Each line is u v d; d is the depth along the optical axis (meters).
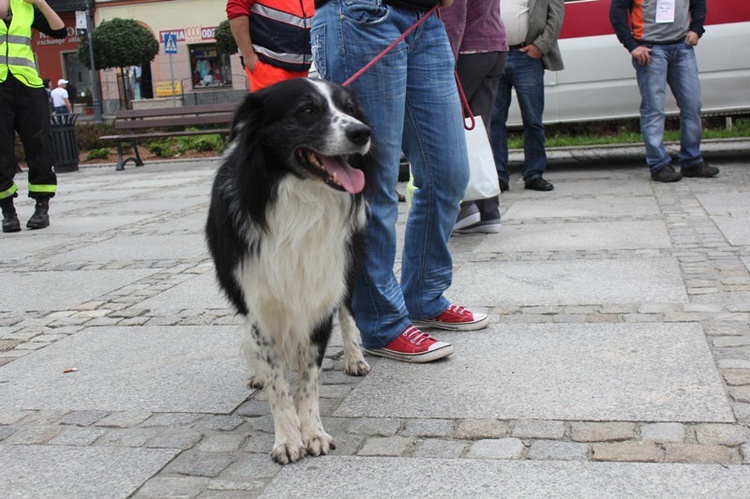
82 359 3.94
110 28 28.70
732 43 9.12
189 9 32.91
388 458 2.69
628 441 2.67
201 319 4.51
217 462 2.73
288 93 2.85
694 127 8.43
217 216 3.00
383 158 3.43
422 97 3.59
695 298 4.27
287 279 2.87
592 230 6.24
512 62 8.11
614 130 13.41
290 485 2.54
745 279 4.56
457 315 4.02
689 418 2.81
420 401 3.17
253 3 5.46
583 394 3.10
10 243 7.25
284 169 2.85
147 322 4.52
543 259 5.41
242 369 3.67
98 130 18.66
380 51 3.32
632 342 3.66
